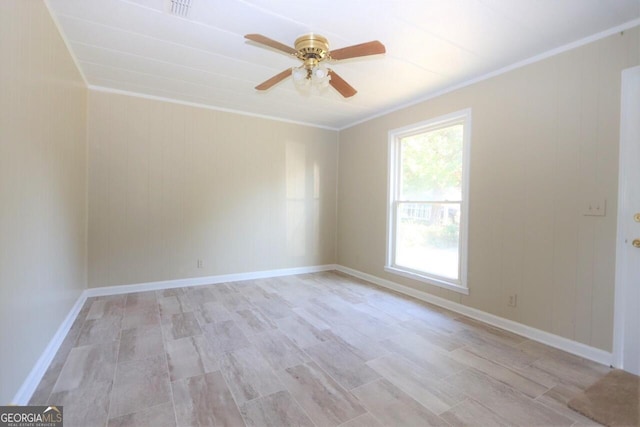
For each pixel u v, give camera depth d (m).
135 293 3.71
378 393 1.85
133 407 1.69
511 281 2.76
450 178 3.38
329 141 5.12
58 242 2.34
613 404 1.75
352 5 1.97
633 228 2.08
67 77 2.54
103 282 3.58
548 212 2.50
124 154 3.64
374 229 4.40
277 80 2.40
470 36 2.30
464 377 2.03
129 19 2.17
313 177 5.00
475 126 3.05
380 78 3.07
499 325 2.84
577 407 1.72
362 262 4.62
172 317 2.98
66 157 2.55
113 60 2.81
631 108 2.08
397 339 2.58
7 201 1.48
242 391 1.85
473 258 3.08
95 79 3.27
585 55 2.29
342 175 5.09
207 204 4.16
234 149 4.31
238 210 4.38
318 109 4.17
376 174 4.37
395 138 4.10
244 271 4.45
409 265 3.90
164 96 3.77
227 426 1.56
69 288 2.70
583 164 2.30
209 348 2.38
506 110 2.79
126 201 3.67
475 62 2.71
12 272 1.54
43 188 1.99
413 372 2.08
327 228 5.16
